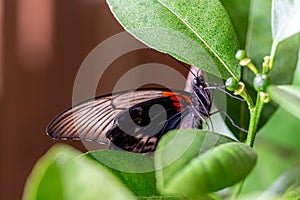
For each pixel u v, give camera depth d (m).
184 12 0.63
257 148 0.75
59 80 1.23
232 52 0.64
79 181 0.54
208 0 0.63
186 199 0.60
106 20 1.22
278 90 0.57
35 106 1.22
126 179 0.60
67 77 1.23
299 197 0.60
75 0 1.21
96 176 0.54
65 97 1.23
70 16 1.22
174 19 0.63
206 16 0.63
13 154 1.23
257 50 0.68
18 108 1.22
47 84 1.22
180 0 0.63
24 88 1.21
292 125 0.75
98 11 1.22
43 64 1.21
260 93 0.62
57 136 0.65
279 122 0.75
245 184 0.74
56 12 1.21
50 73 1.22
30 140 1.23
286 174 0.62
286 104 0.56
